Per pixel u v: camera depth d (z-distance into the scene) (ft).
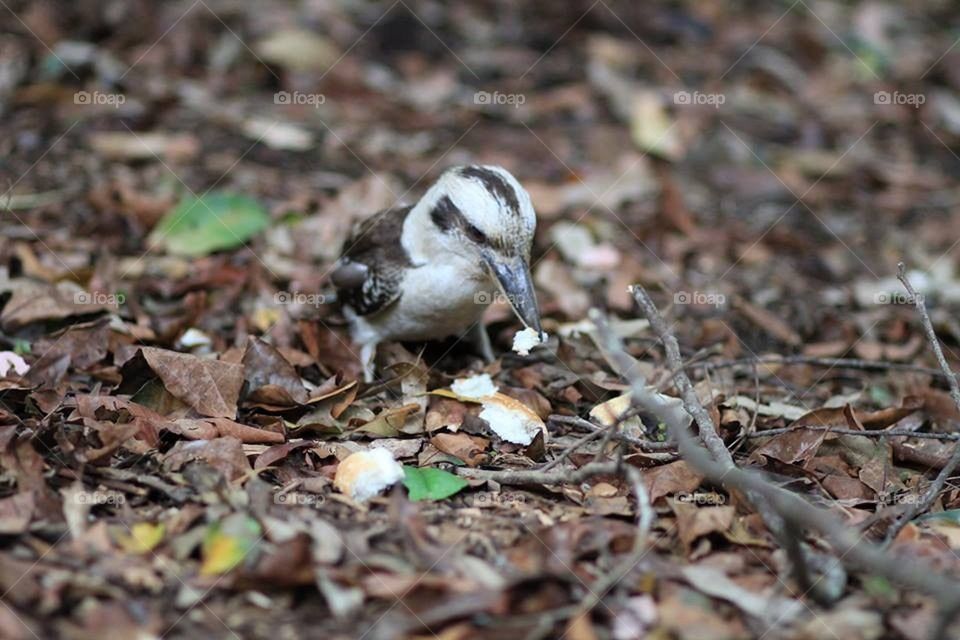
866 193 55.77
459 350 37.27
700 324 40.81
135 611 21.65
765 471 28.96
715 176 55.67
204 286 39.93
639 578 23.22
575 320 40.68
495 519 25.72
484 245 33.76
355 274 35.83
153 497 25.57
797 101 64.13
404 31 64.59
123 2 59.72
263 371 31.89
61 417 28.48
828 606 22.98
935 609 22.76
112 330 34.88
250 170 49.24
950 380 29.19
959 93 66.18
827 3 74.33
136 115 51.75
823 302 44.16
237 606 22.07
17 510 24.04
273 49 58.59
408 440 29.78
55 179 45.75
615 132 58.44
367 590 22.26
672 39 68.03
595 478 27.84
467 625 21.59
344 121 55.67
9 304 35.65
